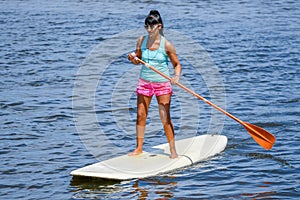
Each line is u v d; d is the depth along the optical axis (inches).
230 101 1844.2
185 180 1229.7
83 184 1211.9
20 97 1887.3
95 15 3563.0
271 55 2513.5
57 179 1238.9
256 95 1909.4
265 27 3181.6
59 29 3122.5
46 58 2472.9
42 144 1456.7
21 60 2434.8
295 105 1790.1
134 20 3383.4
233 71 2244.1
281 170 1275.8
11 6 3909.9
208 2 4099.4
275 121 1627.7
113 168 1267.2
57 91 1967.3
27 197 1151.6
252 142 1464.1
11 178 1243.8
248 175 1251.2
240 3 4057.6
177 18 3457.2
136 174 1245.1
